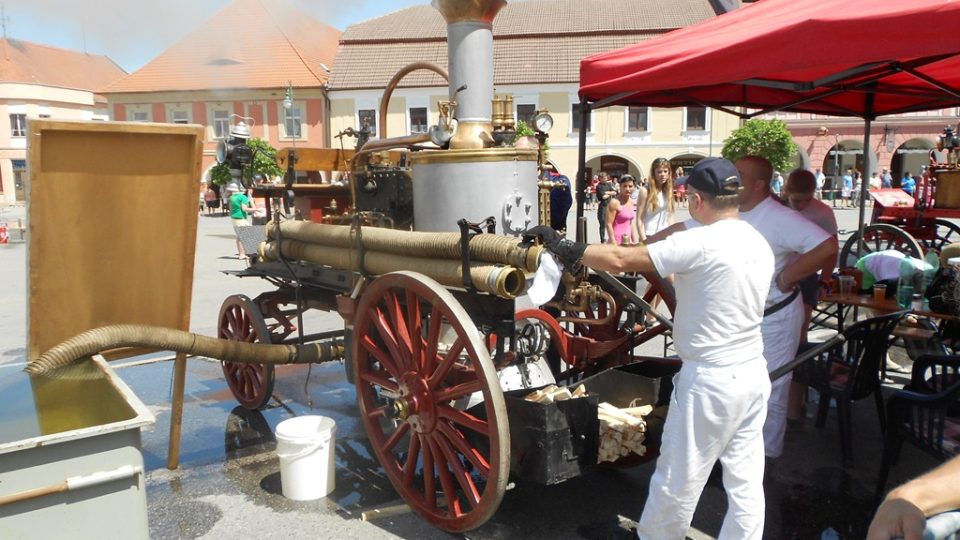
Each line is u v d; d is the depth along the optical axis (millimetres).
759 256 2381
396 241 3238
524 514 3197
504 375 3436
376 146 3676
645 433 3078
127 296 3160
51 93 39031
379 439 3318
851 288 4680
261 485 3578
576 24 31406
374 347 3254
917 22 2643
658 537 2543
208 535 3064
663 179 7191
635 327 3977
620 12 31609
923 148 30312
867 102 6074
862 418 4402
